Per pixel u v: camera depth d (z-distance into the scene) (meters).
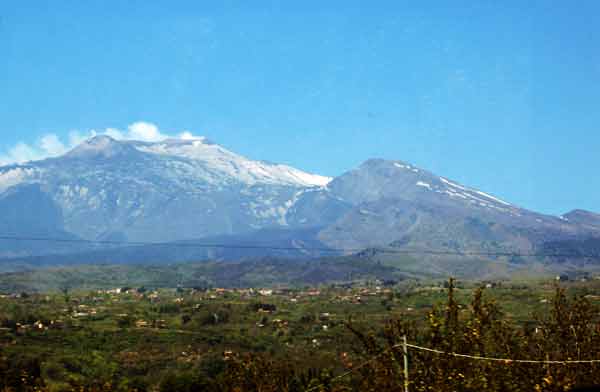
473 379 42.94
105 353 181.62
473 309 46.38
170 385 128.25
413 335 45.19
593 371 43.72
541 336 47.06
